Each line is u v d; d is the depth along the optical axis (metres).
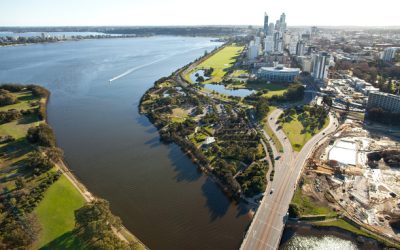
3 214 177.38
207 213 194.88
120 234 171.25
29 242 154.62
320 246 169.38
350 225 181.25
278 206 193.88
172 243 170.62
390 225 181.25
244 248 160.25
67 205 191.12
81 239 158.50
